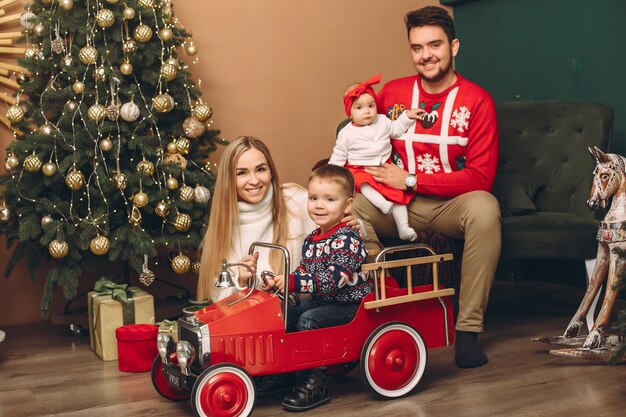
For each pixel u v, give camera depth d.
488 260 2.89
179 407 2.51
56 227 3.32
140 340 2.96
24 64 3.49
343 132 3.26
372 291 2.55
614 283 2.70
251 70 4.49
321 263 2.51
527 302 3.99
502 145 3.97
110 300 3.18
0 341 3.27
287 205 2.94
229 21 4.41
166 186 3.51
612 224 2.83
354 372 2.86
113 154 3.50
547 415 2.29
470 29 4.93
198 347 2.28
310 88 4.68
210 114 3.65
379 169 3.19
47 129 3.40
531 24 4.47
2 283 3.93
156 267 4.23
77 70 3.47
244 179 2.78
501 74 4.64
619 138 4.00
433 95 3.22
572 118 3.88
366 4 4.84
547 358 2.91
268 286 2.49
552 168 3.89
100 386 2.79
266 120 4.55
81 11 3.53
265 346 2.34
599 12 4.05
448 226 3.15
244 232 2.83
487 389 2.56
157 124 3.71
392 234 3.29
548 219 3.50
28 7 3.62
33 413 2.50
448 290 2.62
